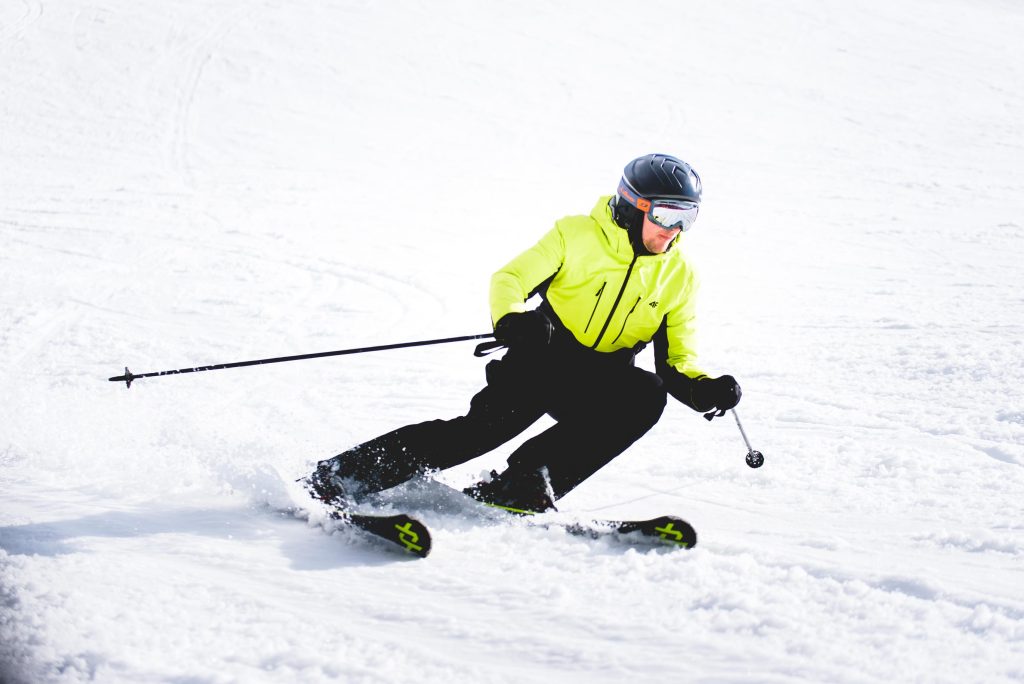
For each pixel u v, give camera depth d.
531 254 4.98
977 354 9.64
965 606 3.91
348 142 31.55
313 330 11.15
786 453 6.50
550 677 3.34
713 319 12.38
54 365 9.01
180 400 7.76
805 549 4.69
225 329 11.02
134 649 3.40
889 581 4.16
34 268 13.94
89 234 17.05
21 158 26.27
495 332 4.72
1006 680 3.28
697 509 5.37
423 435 4.88
